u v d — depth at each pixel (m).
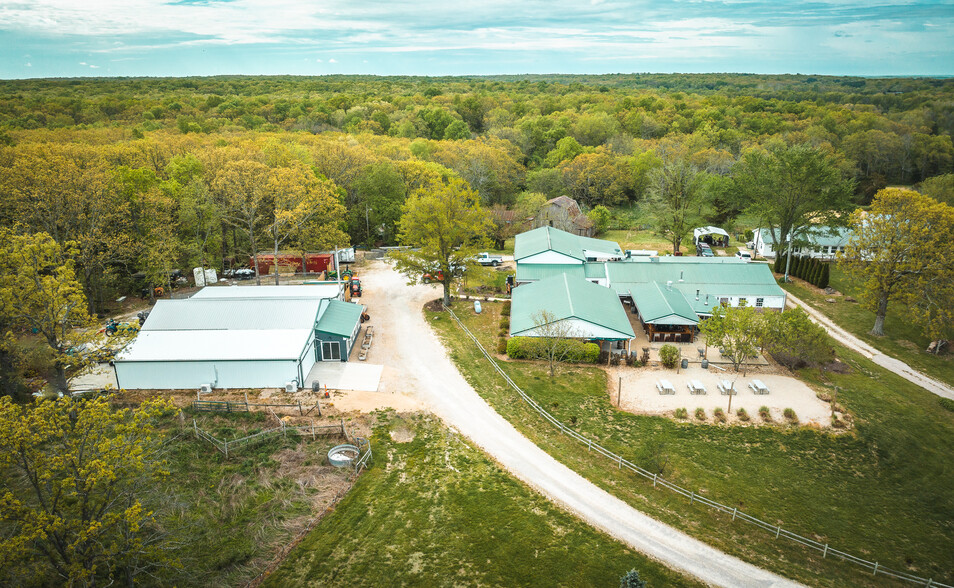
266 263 75.19
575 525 30.33
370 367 47.78
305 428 37.28
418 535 29.12
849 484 36.44
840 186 77.31
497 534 29.44
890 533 32.56
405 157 111.56
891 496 35.78
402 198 93.75
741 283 63.69
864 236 59.97
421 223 61.94
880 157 139.62
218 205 69.12
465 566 27.33
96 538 24.36
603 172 116.25
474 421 40.25
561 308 53.25
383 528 29.47
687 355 52.69
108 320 53.03
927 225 55.59
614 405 43.75
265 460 34.19
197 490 31.41
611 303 57.75
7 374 38.12
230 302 49.22
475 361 49.91
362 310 54.06
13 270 35.38
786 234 81.31
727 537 30.38
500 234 94.56
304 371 44.75
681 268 66.25
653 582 26.72
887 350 57.03
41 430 22.19
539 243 73.38
